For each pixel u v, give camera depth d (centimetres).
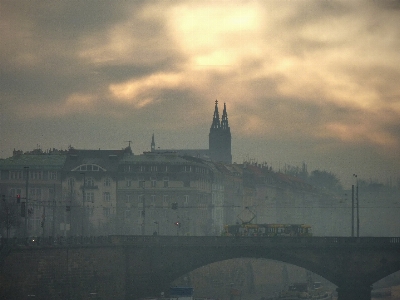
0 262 19762
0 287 19638
